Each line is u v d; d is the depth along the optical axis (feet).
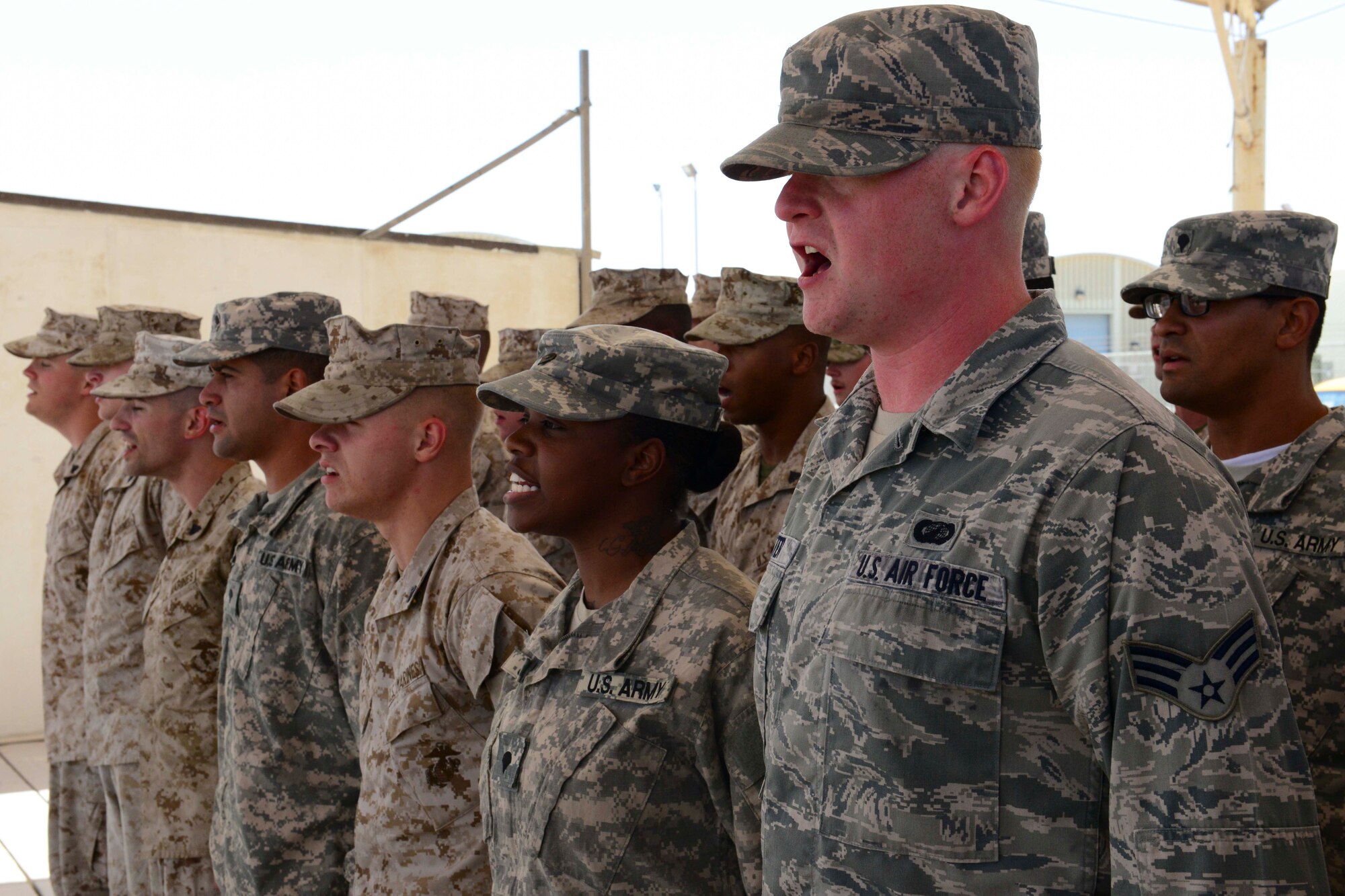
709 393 6.31
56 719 15.14
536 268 27.58
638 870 5.59
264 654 8.75
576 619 6.40
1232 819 3.26
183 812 10.44
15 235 22.48
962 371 4.15
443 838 7.04
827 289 4.33
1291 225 7.04
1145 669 3.43
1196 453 3.73
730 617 5.73
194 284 24.13
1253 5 26.50
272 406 9.73
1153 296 7.42
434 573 7.41
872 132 4.06
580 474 6.10
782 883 4.25
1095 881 3.61
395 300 26.17
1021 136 4.18
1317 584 6.66
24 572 23.21
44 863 16.61
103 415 14.29
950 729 3.76
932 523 3.97
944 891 3.72
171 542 11.18
